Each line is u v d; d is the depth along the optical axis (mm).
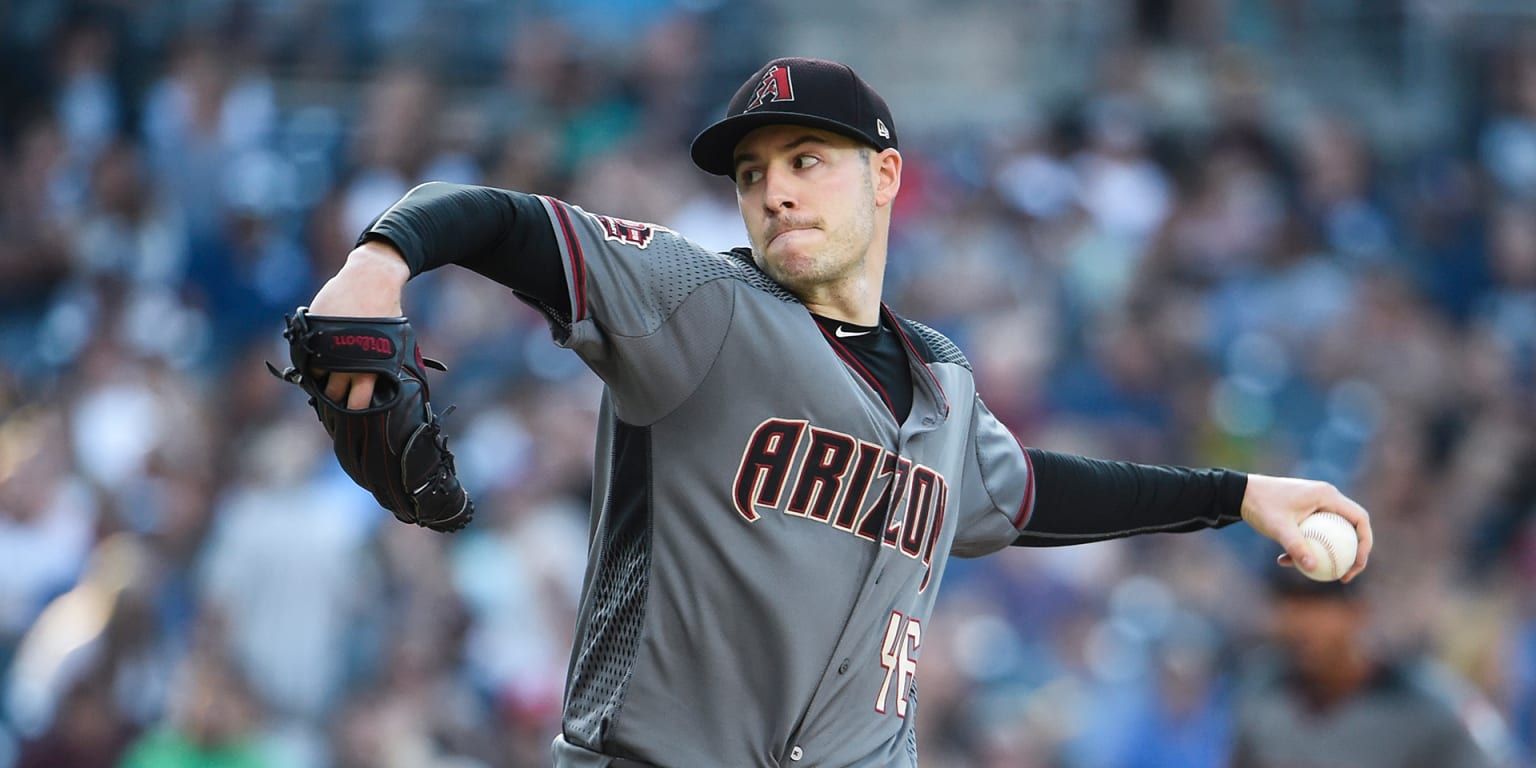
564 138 44500
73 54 44312
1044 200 41906
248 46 45531
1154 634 29547
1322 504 12508
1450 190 45406
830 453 10258
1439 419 38344
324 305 8867
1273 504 12516
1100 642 30297
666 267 10055
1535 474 37156
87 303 36781
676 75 45906
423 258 9141
